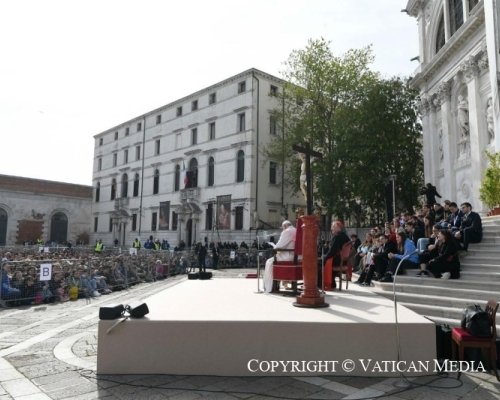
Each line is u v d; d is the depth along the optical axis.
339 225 9.54
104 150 50.81
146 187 42.78
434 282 8.70
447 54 20.58
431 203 17.36
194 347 5.43
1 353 6.46
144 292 15.02
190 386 4.97
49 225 48.34
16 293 11.77
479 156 17.66
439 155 22.84
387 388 4.88
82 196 51.31
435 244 9.43
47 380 5.17
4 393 4.69
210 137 36.16
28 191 46.88
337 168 25.95
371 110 25.44
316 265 6.70
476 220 10.29
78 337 7.67
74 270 13.73
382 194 26.64
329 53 27.66
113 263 16.20
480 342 5.23
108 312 5.55
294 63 28.09
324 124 27.58
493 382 5.08
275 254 8.52
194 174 37.16
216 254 24.31
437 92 22.34
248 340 5.40
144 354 5.45
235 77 33.78
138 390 4.83
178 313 5.97
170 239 38.41
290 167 33.12
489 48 15.52
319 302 6.60
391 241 10.52
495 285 7.82
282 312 6.07
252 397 4.62
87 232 51.44
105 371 5.43
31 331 8.25
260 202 31.88
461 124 19.73
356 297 7.92
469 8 19.44
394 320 5.52
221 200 33.47
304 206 35.41
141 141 44.34
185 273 23.05
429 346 5.34
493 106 15.32
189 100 38.66
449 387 4.91
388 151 25.41
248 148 31.92
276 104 34.00
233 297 7.66
